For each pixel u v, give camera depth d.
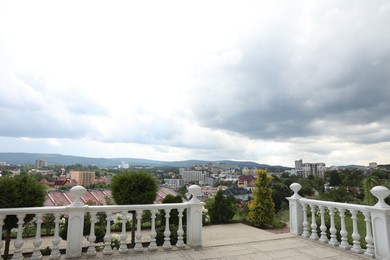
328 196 11.80
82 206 4.90
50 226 8.66
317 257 5.01
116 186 6.26
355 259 4.88
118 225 9.21
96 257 4.90
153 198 6.36
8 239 5.11
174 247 5.64
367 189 9.48
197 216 5.83
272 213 9.77
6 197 4.75
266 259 4.89
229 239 7.53
